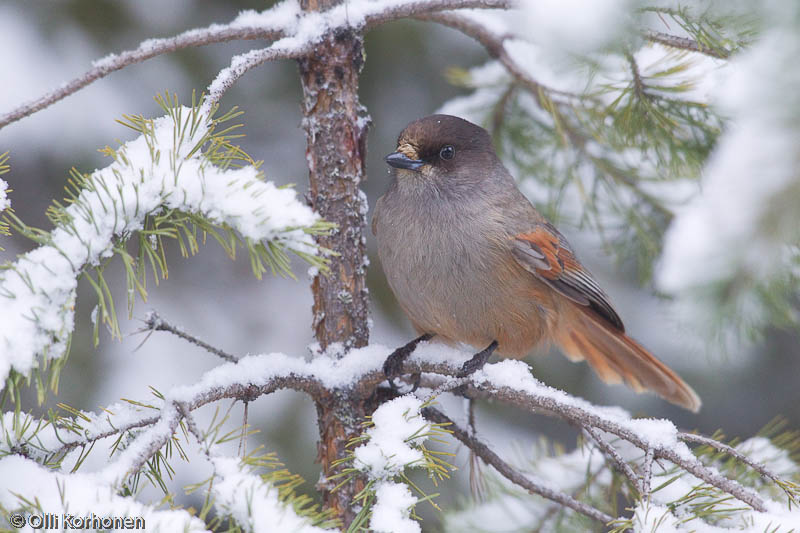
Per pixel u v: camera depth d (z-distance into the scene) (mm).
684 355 11727
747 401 12406
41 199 11586
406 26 11805
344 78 6695
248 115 12078
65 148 11289
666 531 4781
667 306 8836
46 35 11219
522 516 7609
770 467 6578
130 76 11531
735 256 3623
